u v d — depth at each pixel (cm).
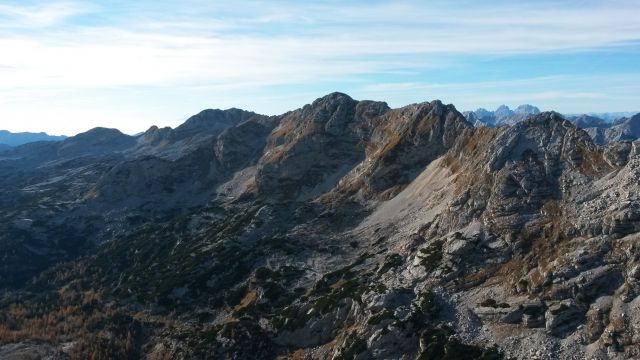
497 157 11319
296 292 12188
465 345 8006
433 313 8981
